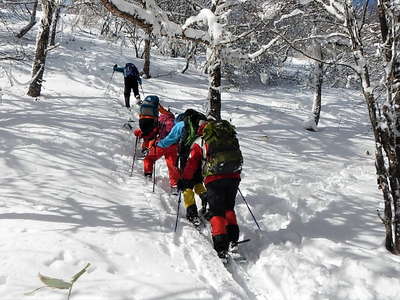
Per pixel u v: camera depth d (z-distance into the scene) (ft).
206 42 19.61
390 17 13.17
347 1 13.82
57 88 43.34
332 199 19.88
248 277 12.62
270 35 26.63
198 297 9.96
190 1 29.22
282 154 32.30
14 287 9.33
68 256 11.02
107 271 10.66
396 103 13.17
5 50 45.37
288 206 18.81
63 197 15.44
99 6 26.71
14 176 17.31
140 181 19.67
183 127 16.98
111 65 56.80
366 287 11.42
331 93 68.64
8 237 11.68
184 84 57.77
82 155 21.57
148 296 9.63
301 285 11.57
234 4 24.48
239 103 49.73
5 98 35.01
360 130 44.93
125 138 26.73
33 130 24.89
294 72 83.71
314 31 32.94
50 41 55.16
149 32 18.13
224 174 14.21
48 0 30.40
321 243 14.11
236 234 14.01
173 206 17.12
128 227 13.66
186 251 12.84
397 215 13.41
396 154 13.23
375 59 21.68
